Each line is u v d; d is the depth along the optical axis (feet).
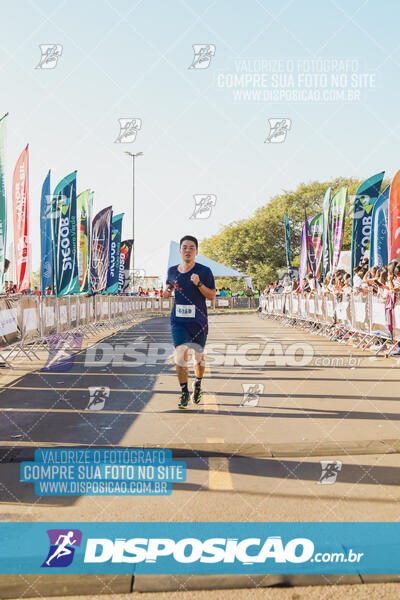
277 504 9.20
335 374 24.62
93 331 51.96
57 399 19.08
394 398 18.72
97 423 15.21
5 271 31.58
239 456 11.93
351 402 18.12
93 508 9.16
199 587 6.77
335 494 9.61
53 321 36.78
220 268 115.75
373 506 9.06
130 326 64.95
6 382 23.26
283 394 19.79
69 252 42.73
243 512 8.90
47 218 40.65
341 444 12.74
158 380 23.49
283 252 150.41
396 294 29.50
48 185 40.86
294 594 6.59
